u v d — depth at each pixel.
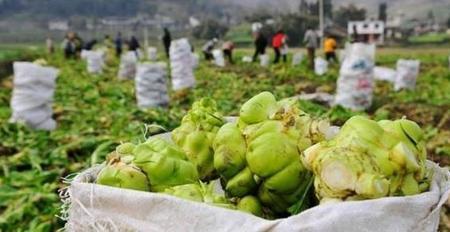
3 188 7.04
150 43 80.56
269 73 27.08
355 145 2.28
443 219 5.99
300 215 2.12
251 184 2.54
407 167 2.29
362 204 2.14
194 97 16.56
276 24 61.66
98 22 94.44
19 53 39.84
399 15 77.81
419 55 45.78
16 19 101.25
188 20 91.50
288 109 2.55
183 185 2.45
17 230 6.14
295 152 2.45
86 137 9.68
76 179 2.46
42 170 8.23
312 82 22.81
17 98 10.37
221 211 2.17
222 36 75.88
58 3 103.69
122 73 24.20
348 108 12.75
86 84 20.56
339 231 2.11
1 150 9.24
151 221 2.24
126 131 10.65
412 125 2.41
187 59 17.53
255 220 2.14
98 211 2.31
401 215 2.19
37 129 10.38
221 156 2.55
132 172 2.44
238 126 2.61
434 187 2.37
